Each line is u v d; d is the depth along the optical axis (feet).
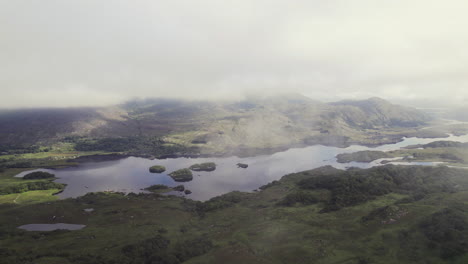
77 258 503.61
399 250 440.04
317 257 460.55
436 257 402.31
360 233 519.19
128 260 501.56
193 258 504.02
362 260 433.07
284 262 459.32
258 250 504.43
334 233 537.65
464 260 376.07
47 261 488.02
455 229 435.12
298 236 544.62
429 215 502.38
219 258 486.79
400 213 551.18
